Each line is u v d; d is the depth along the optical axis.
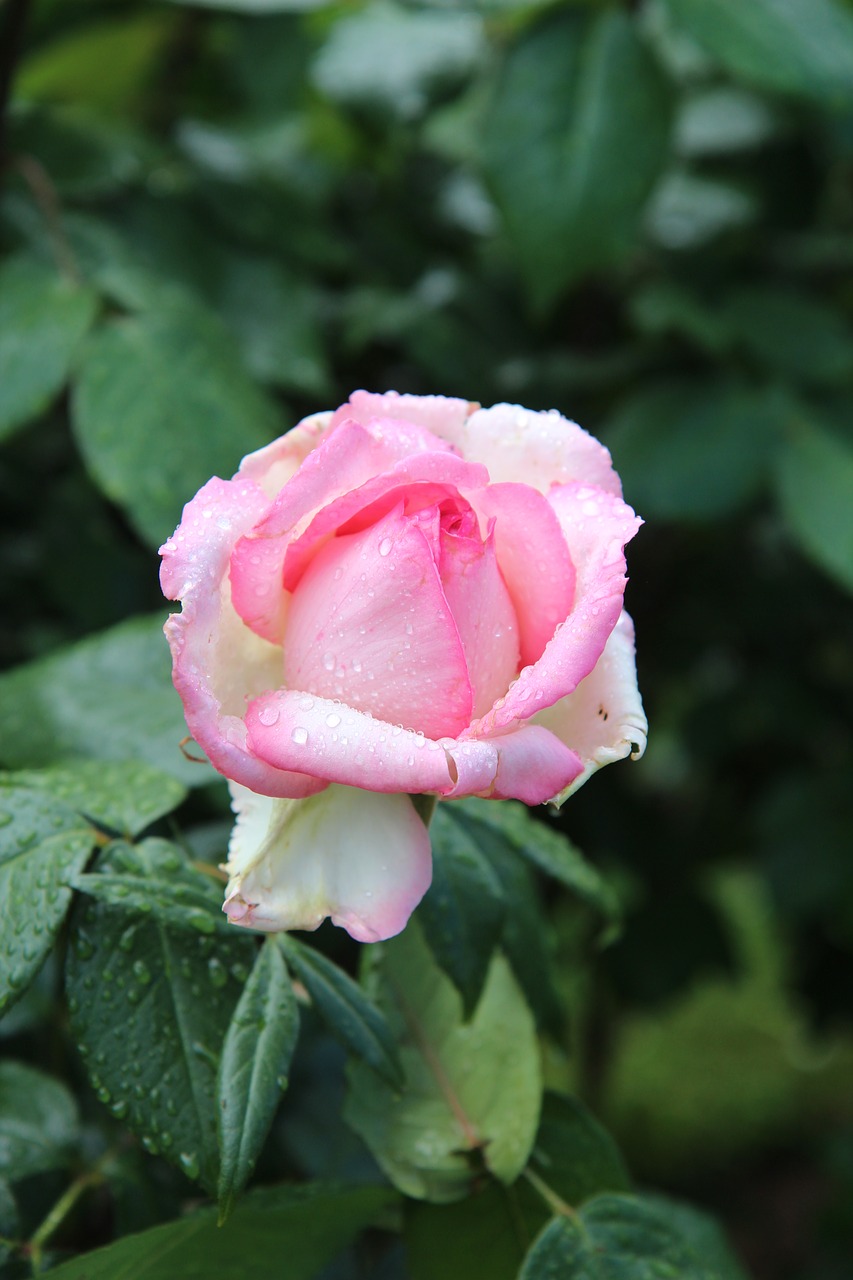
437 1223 0.61
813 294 1.15
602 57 0.89
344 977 0.58
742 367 1.00
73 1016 0.56
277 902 0.53
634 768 1.45
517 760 0.53
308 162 1.12
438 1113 0.61
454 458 0.54
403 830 0.54
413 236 1.11
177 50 1.07
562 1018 0.62
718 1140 2.15
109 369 0.72
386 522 0.54
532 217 0.87
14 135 0.88
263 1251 0.60
